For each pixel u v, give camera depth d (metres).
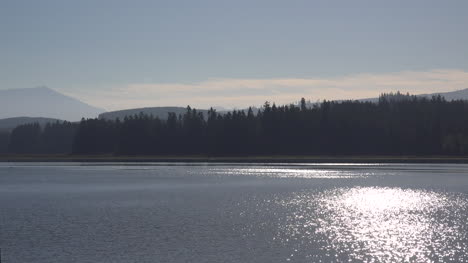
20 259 40.50
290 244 46.09
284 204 75.25
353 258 40.94
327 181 118.31
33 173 152.50
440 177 129.75
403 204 75.62
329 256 41.56
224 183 113.00
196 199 81.38
